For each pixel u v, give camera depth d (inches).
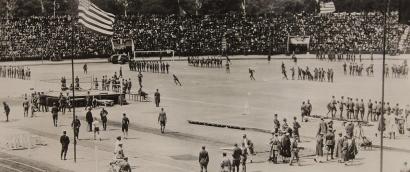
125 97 3257.9
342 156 1724.9
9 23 6422.2
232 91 3491.6
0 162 1801.2
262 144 2023.9
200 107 2881.4
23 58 6146.7
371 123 2358.5
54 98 2960.1
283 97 3171.8
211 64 5354.3
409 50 6318.9
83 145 2055.9
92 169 1686.8
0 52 6087.6
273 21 7047.2
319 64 5457.7
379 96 3102.9
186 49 6633.9
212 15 7229.3
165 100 3157.0
